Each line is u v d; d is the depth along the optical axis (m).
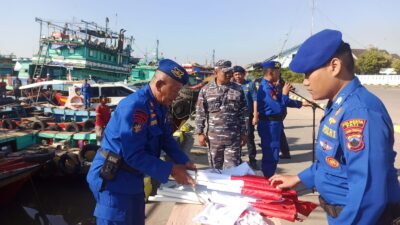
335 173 1.80
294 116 16.83
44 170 8.68
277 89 5.71
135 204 2.65
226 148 5.11
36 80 28.83
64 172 8.66
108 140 2.51
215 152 5.12
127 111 2.39
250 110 7.41
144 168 2.42
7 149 9.51
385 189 1.58
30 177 8.02
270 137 5.60
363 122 1.64
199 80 31.50
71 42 31.45
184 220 2.75
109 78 35.19
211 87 5.13
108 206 2.52
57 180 8.94
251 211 2.51
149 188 6.02
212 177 2.69
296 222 4.46
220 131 5.04
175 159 2.84
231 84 5.18
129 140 2.36
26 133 10.40
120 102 2.50
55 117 15.23
